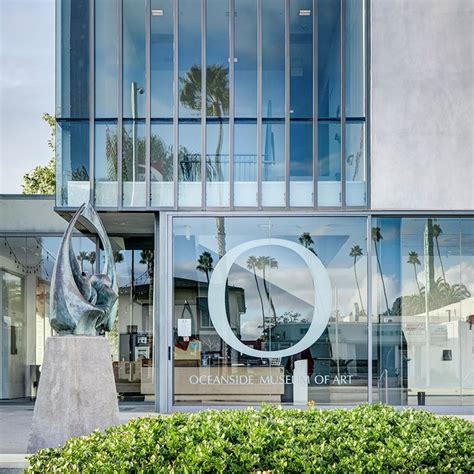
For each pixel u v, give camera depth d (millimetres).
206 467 5082
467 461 5332
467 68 16141
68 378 9312
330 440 5641
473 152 15984
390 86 16078
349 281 15812
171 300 15789
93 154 15891
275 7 16203
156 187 15906
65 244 9633
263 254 15875
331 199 15844
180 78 16109
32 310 19141
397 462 5219
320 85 16000
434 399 15672
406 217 15977
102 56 16141
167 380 15625
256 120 16016
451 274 15898
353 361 15680
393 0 16250
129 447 5465
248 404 15539
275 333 15727
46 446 9148
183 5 16250
